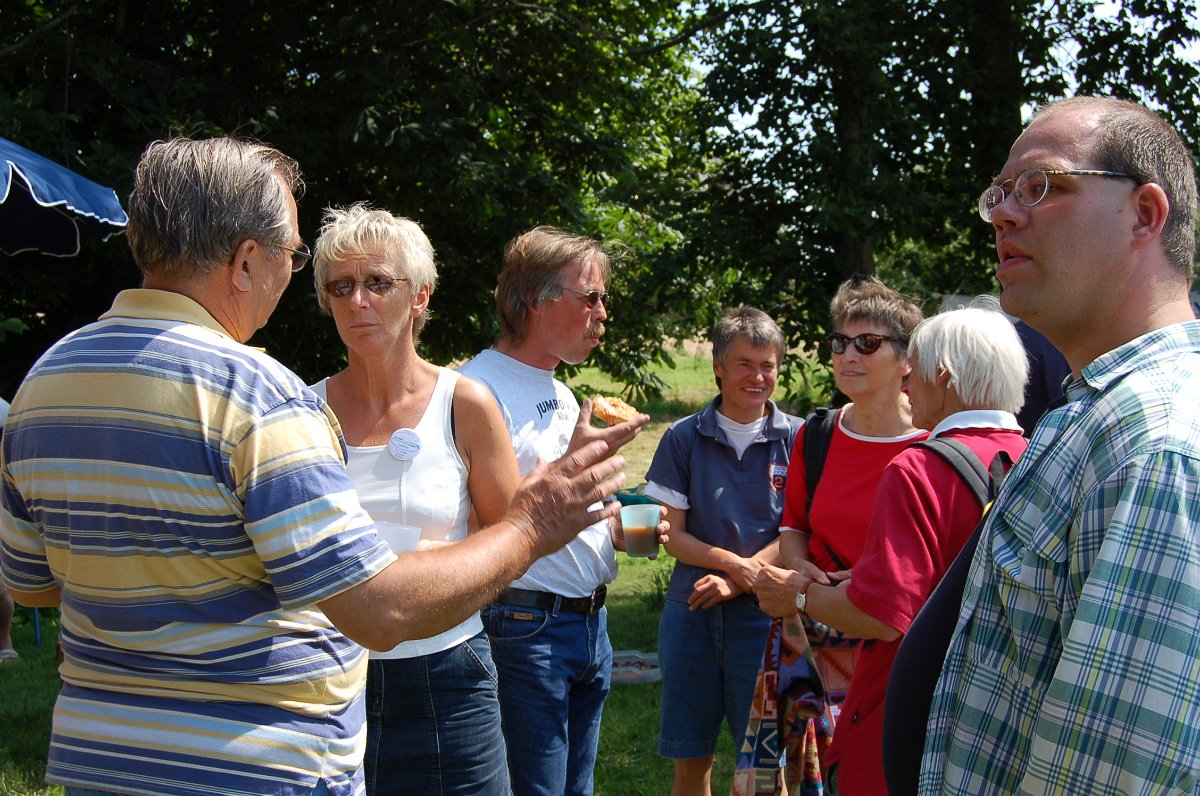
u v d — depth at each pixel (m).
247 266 1.72
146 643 1.59
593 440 1.91
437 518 2.48
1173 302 1.48
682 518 3.65
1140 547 1.25
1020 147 1.54
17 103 7.53
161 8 9.55
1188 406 1.30
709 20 11.97
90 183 6.45
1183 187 1.48
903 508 2.31
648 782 4.45
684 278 12.16
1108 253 1.46
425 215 10.38
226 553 1.59
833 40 10.41
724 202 12.06
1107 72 11.63
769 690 2.95
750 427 3.66
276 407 1.61
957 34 11.41
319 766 1.68
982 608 1.50
